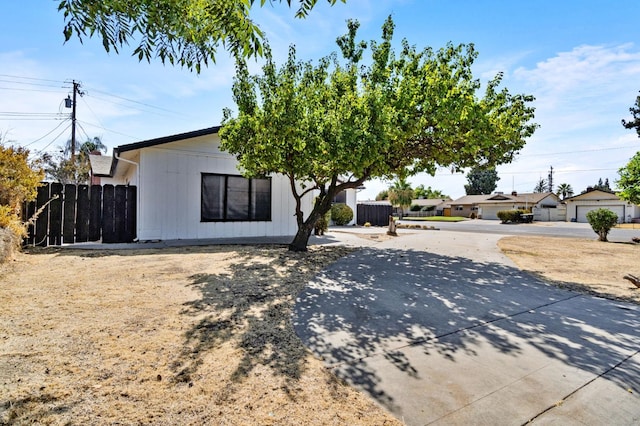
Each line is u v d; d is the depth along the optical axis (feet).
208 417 6.19
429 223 93.76
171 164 31.09
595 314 13.19
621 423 6.45
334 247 29.53
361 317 12.31
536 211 133.90
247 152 22.49
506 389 7.59
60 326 10.28
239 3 6.78
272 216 36.70
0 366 7.72
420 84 21.95
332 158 20.24
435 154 23.77
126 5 6.50
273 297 14.34
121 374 7.61
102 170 48.47
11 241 19.83
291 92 20.22
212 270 18.74
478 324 11.85
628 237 50.39
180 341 9.57
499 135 23.24
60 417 5.97
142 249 25.58
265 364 8.43
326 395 7.14
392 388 7.51
